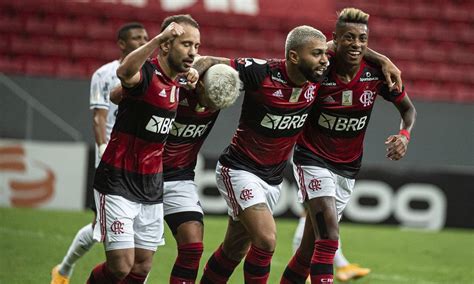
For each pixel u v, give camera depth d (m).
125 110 21.47
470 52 71.81
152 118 21.39
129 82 20.70
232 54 67.94
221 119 52.81
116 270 21.53
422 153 56.22
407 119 25.86
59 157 49.19
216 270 25.33
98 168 22.00
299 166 25.19
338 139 25.08
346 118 24.83
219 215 49.75
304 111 23.95
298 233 31.83
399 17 72.44
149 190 22.08
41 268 32.06
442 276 36.09
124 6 67.94
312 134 25.22
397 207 50.84
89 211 49.06
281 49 68.88
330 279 23.70
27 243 37.41
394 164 51.31
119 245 21.45
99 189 21.77
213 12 69.00
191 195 24.64
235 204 24.03
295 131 24.14
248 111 23.95
